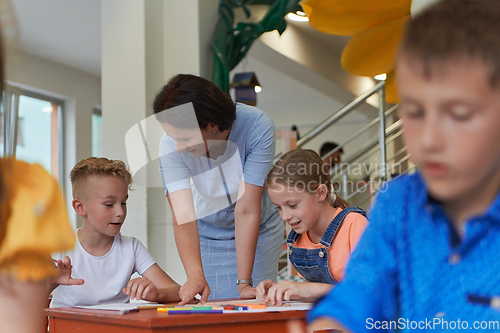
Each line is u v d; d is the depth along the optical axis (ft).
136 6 7.88
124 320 2.62
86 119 17.58
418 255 1.35
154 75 7.99
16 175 1.47
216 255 5.07
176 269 4.67
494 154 1.01
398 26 3.27
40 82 15.75
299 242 4.58
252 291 4.19
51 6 11.69
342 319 1.34
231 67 8.41
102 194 4.23
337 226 4.22
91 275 4.42
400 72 1.09
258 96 22.31
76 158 17.01
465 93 0.98
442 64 1.00
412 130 1.07
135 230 4.31
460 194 1.05
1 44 1.32
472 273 1.27
